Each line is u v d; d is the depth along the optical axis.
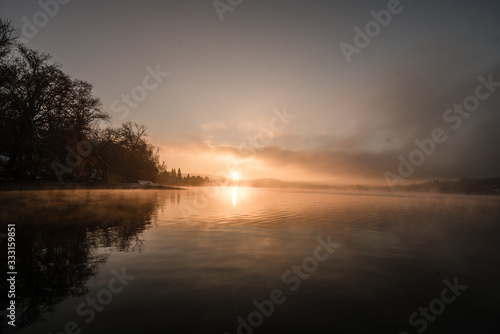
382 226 12.04
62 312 3.82
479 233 10.55
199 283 4.98
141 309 3.93
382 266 6.21
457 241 8.97
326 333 3.37
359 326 3.56
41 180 32.44
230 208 20.16
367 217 15.40
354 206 23.97
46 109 30.77
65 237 8.42
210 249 7.47
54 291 4.50
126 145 52.44
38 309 3.89
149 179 61.25
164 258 6.51
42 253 6.67
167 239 8.62
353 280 5.30
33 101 29.16
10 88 27.34
